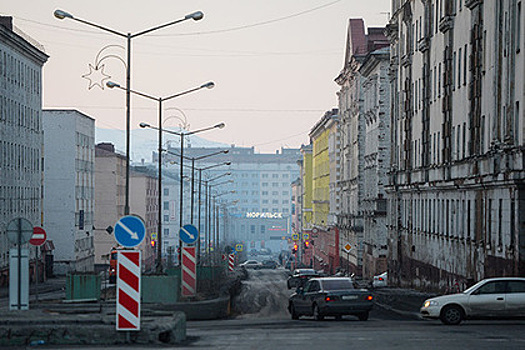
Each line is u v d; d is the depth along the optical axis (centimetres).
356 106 11419
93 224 14150
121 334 2122
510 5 4256
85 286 3538
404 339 2392
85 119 13412
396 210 8119
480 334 2569
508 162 4269
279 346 2184
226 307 4494
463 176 5375
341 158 13462
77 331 2111
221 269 6519
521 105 4138
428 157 6781
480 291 3169
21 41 9594
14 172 9519
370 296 3719
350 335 2567
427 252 6762
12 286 2644
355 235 11231
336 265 13600
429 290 6619
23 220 2656
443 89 6131
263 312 4850
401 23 7956
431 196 6644
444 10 6088
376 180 9619
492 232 4675
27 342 2094
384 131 9331
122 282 2108
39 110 10850
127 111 4431
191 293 4494
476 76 5047
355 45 11738
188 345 2183
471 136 5153
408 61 7556
